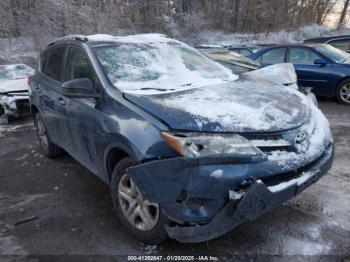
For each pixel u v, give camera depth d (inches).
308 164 105.1
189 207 91.3
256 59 350.6
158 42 161.8
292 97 125.6
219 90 124.6
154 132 98.3
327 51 319.0
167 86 129.0
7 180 173.9
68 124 149.4
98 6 925.2
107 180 126.6
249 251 103.0
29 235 120.2
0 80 341.4
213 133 95.0
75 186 159.3
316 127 117.0
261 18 1191.6
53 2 820.6
